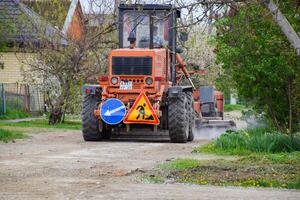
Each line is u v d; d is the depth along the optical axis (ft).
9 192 36.73
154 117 71.61
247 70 68.54
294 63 66.49
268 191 37.47
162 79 75.10
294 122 72.08
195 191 37.27
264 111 76.13
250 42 64.95
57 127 98.89
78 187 38.47
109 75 74.43
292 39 42.86
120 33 80.18
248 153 56.80
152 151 61.00
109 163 50.37
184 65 86.48
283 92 71.26
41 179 41.60
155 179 41.42
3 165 48.67
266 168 44.70
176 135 73.51
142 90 73.51
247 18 53.57
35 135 80.94
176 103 73.67
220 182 40.24
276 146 57.77
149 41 79.36
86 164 49.60
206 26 47.14
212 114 100.83
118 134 79.92
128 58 74.13
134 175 43.34
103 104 72.54
